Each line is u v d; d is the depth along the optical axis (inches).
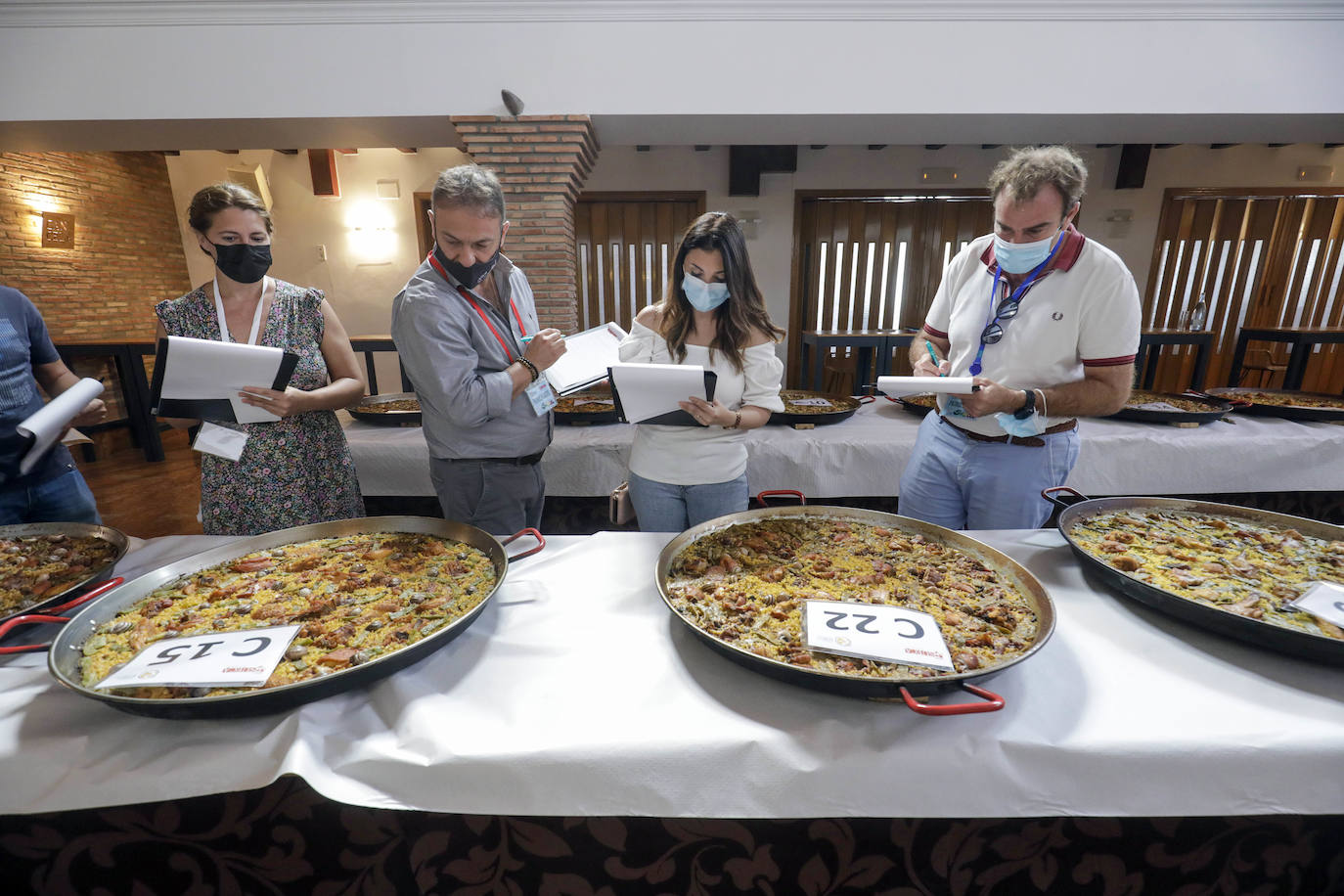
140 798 24.8
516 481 56.9
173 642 31.3
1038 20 122.8
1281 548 43.1
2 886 29.2
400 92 127.6
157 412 44.7
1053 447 55.7
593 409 94.9
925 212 215.6
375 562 41.8
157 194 219.1
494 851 29.0
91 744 26.3
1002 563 41.1
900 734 26.6
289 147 154.7
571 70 127.2
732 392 55.7
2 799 25.0
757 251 216.2
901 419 96.0
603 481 84.4
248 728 27.3
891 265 220.4
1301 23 121.8
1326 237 208.4
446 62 126.5
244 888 29.8
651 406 50.1
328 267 218.8
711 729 27.0
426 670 31.4
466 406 48.4
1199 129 142.1
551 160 133.2
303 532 45.5
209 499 53.7
